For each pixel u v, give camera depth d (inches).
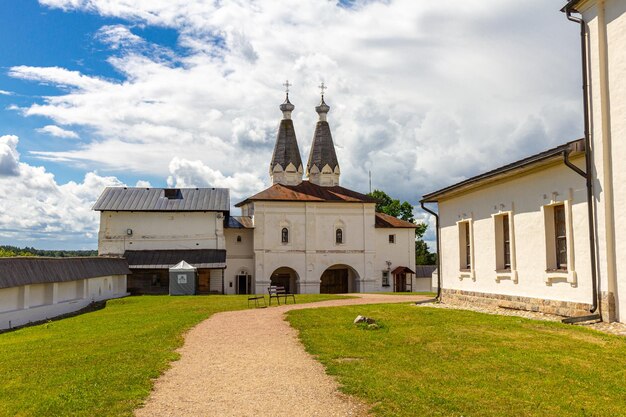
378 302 1091.3
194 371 424.5
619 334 493.0
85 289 1352.1
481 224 815.1
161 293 2044.8
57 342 645.3
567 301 610.2
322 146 2578.7
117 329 737.6
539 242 663.1
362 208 2363.4
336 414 309.9
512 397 327.3
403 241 2418.8
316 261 2303.2
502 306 748.6
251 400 340.8
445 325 602.2
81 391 361.1
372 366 420.8
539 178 662.5
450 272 931.3
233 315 859.4
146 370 420.2
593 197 563.2
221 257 2139.5
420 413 303.9
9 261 994.1
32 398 354.0
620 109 531.8
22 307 1030.4
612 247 541.0
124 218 2165.4
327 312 810.8
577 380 358.3
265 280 2251.5
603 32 557.3
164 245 2170.3
